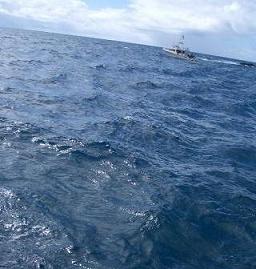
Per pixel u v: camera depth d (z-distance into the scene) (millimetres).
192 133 21094
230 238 10031
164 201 11516
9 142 14703
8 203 10070
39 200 10523
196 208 11367
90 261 8219
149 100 29688
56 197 10891
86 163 13664
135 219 10195
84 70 42688
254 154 18406
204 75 60250
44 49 67188
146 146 17188
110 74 42562
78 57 60312
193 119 25219
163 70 56875
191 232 9984
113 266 8188
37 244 8516
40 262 7922
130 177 13039
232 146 19250
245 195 12984
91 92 28938
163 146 17672
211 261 8945
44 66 40969
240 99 37469
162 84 39656
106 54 78875
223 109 31109
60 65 44281
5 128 16219
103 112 22766
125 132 18750
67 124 18672
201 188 13070
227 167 15992
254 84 59031
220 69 82438
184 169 14914
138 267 8297
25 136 15602
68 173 12648
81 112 21844
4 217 9391
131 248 8914
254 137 22578
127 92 32031
